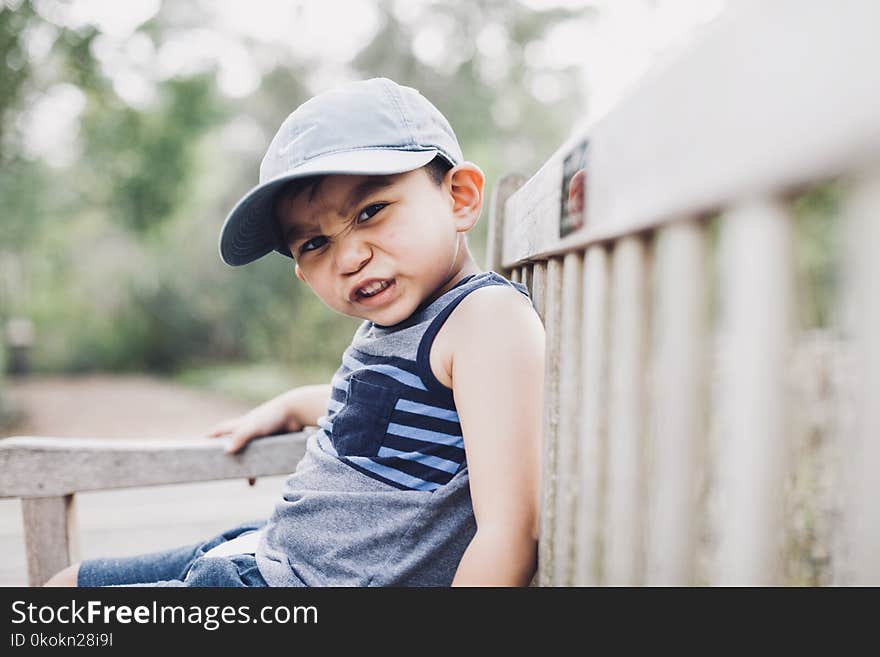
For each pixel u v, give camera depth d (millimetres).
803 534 449
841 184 308
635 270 463
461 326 831
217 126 12055
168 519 2137
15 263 13438
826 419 407
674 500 395
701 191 358
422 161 845
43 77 7551
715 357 424
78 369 13422
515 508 747
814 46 283
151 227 12086
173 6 10883
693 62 370
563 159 639
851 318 303
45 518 1148
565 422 620
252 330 11094
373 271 841
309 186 851
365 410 900
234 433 1210
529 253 849
